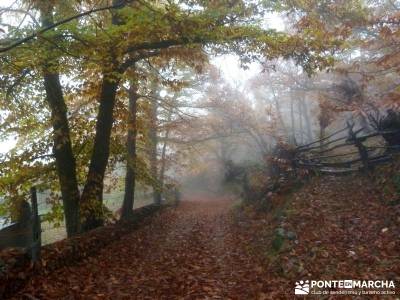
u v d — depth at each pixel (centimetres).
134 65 1324
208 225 1541
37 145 1341
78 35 871
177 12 933
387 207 859
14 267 679
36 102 1310
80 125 1395
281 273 731
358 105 1181
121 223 1270
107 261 900
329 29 1149
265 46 1022
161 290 696
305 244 806
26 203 773
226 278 752
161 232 1373
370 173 1096
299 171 1327
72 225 1199
